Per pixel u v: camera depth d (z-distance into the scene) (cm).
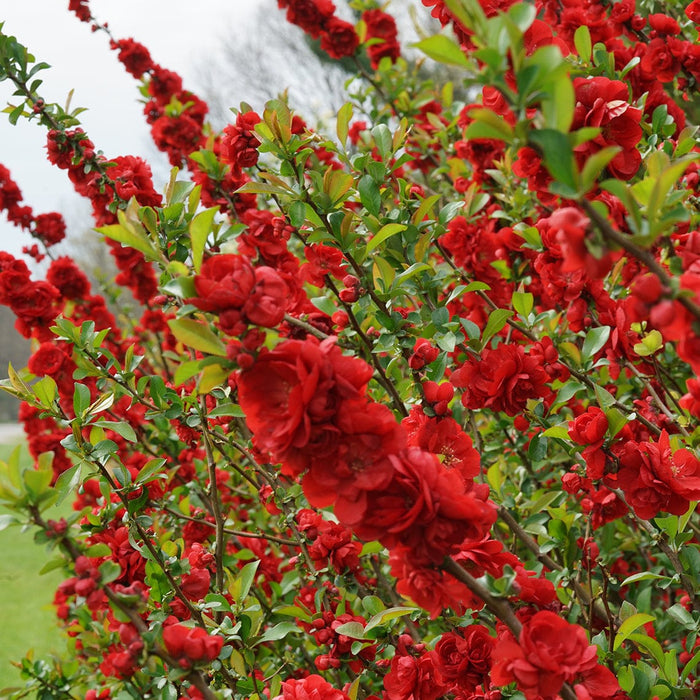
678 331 93
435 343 197
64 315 350
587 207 90
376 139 218
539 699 121
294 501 255
